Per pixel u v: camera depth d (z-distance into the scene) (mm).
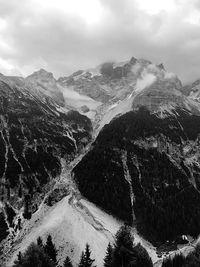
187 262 131375
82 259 147625
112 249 132375
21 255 128000
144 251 116125
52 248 152500
